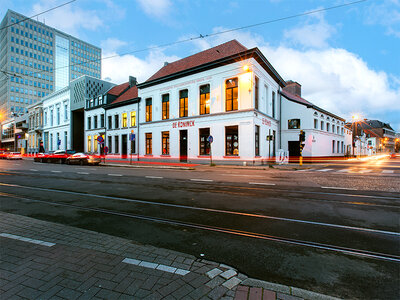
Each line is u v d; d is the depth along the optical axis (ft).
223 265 9.17
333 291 7.70
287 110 85.30
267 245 11.43
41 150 134.21
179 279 8.08
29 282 7.82
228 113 64.59
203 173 45.34
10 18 257.55
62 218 15.89
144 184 30.50
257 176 39.60
